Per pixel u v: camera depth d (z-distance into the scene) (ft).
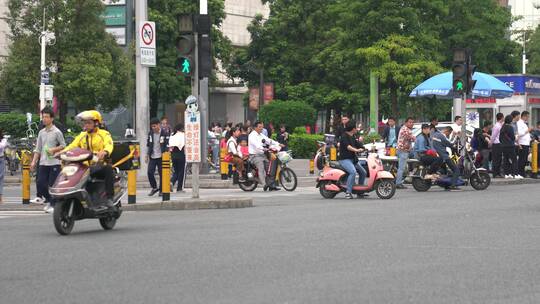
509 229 52.19
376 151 102.73
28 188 79.20
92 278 35.63
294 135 173.06
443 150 91.76
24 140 137.39
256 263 38.91
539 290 32.12
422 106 213.46
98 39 172.96
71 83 168.76
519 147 108.58
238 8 309.63
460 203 73.15
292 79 232.73
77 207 53.42
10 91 172.96
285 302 29.96
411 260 39.50
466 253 41.70
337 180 82.64
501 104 142.20
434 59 184.75
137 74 113.29
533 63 260.62
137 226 57.72
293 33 231.09
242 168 95.35
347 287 32.73
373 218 59.72
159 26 213.87
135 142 115.14
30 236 52.24
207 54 74.18
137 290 32.71
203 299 30.71
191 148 74.90
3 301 31.14
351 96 224.12
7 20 174.60
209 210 70.95
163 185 75.66
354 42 182.09
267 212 66.74
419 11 181.57
